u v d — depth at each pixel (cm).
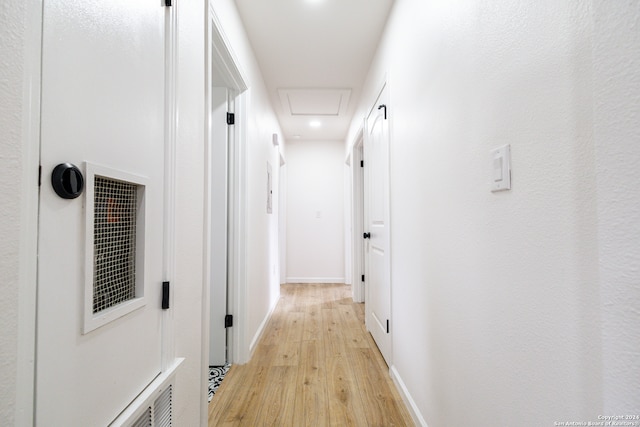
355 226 369
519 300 69
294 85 287
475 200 89
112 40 69
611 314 43
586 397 52
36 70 50
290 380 180
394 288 180
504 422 75
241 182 203
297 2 179
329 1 179
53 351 53
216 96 201
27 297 49
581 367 53
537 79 63
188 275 109
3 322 45
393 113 183
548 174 60
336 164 474
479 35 86
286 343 238
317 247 471
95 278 66
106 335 67
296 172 474
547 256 61
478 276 87
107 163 67
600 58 44
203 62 125
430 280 125
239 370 192
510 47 72
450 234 105
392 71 182
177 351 99
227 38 158
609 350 43
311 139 475
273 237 335
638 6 39
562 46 57
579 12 53
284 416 146
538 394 63
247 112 205
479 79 86
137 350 78
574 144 54
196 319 116
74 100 58
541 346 62
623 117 41
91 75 63
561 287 57
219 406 154
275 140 335
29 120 49
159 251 89
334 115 367
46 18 52
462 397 97
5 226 46
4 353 46
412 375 146
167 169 93
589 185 51
